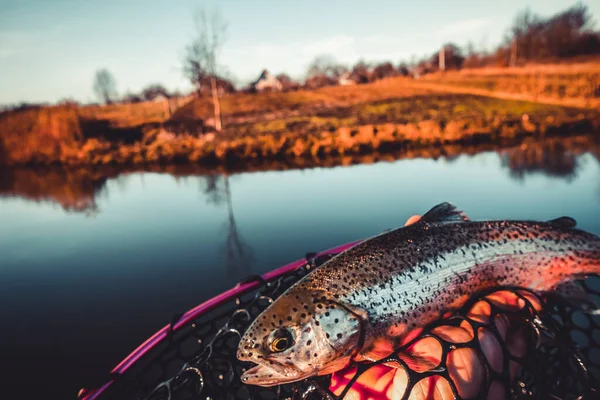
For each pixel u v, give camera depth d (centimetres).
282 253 969
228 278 849
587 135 2262
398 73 9294
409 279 243
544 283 277
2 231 1450
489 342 208
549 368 252
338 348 226
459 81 5909
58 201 1886
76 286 895
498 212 1120
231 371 243
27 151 3025
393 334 235
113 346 633
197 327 280
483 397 186
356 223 1139
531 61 7169
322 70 9925
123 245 1151
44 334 688
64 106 3303
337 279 239
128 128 3819
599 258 290
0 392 543
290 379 223
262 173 2044
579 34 7044
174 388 225
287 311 230
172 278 877
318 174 1873
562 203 1150
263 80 7931
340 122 3456
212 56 3781
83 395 233
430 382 190
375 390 211
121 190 1977
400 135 2330
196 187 1875
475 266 260
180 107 5456
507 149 2083
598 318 391
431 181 1548
